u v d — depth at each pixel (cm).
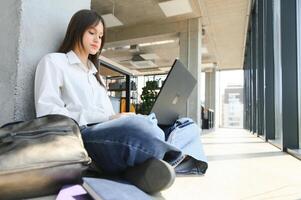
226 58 981
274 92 389
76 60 118
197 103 562
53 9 129
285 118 264
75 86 116
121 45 711
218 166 170
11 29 114
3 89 114
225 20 612
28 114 116
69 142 81
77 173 79
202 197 99
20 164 68
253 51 604
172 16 588
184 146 135
